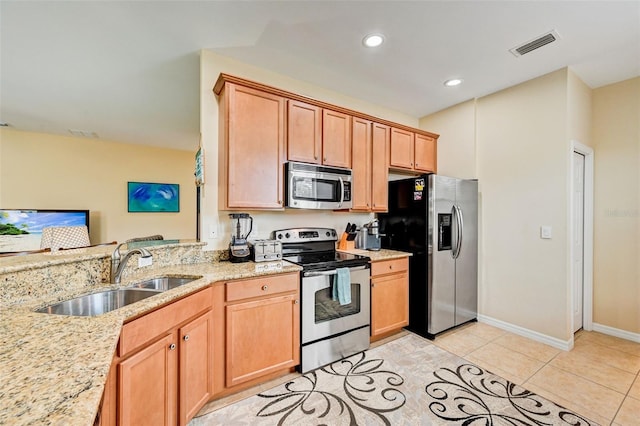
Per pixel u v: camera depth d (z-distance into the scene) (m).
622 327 2.74
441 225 2.79
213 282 1.75
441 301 2.78
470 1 1.71
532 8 1.76
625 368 2.18
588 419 1.64
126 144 4.94
